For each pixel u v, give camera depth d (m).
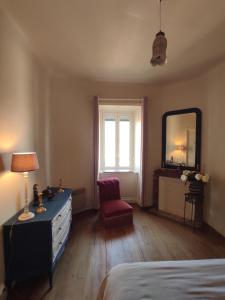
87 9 1.85
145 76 3.67
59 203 2.54
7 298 1.88
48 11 1.89
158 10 1.85
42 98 3.12
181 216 3.77
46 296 1.91
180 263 1.39
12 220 1.99
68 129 3.87
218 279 1.22
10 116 2.07
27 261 1.95
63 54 2.81
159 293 1.10
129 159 4.75
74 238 3.02
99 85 4.09
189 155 3.76
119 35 2.30
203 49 2.62
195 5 1.78
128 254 2.60
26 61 2.48
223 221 3.08
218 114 3.15
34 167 2.03
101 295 1.34
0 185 1.87
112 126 4.68
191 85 3.76
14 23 2.08
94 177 4.06
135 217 3.85
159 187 4.09
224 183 3.04
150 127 4.24
